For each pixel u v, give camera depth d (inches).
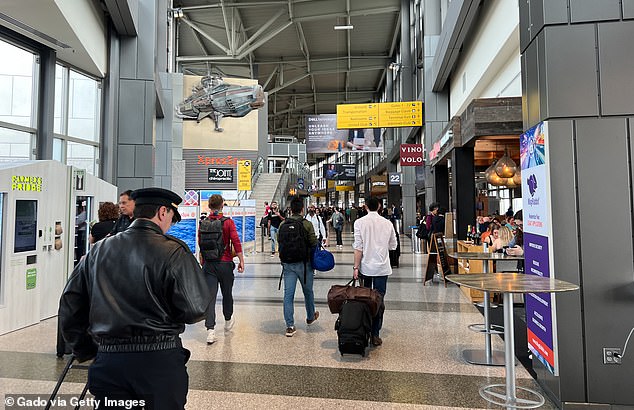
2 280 180.7
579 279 115.3
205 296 64.4
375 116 563.8
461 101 488.4
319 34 957.2
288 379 131.0
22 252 190.1
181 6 811.4
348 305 152.3
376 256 169.9
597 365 113.2
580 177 116.4
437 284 297.1
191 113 741.9
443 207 409.7
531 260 132.7
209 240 172.7
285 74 1213.7
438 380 130.9
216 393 120.5
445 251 301.9
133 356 60.0
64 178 220.4
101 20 358.6
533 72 128.6
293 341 169.6
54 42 293.0
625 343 112.4
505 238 246.7
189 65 1083.3
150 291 61.0
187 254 65.9
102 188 263.1
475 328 185.6
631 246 113.5
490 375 135.4
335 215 596.4
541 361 125.3
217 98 722.8
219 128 772.6
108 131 373.7
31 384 126.8
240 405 113.0
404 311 219.0
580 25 117.9
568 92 117.6
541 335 125.0
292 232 178.9
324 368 140.6
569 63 117.8
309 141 679.1
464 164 302.2
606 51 116.6
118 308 60.1
